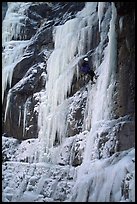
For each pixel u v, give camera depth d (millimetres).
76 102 12656
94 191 9125
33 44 15625
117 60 10633
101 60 12398
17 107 14891
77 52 13344
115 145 9789
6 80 15258
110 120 10531
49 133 13344
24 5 17234
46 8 16609
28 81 14852
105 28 12656
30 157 13836
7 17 17125
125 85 10305
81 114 12406
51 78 13828
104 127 10414
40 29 15898
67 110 12797
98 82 11812
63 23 15320
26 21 16750
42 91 14547
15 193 12891
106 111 10820
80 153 11547
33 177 12820
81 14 14852
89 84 12352
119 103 10398
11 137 14906
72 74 12945
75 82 12938
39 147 13703
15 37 16734
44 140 13586
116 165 8930
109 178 8844
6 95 15180
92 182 9328
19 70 15242
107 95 10891
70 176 11586
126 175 8438
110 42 10820
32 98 14688
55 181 11977
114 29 10672
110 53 10812
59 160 12508
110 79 10922
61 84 13203
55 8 16266
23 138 14648
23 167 13555
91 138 10797
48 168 12641
